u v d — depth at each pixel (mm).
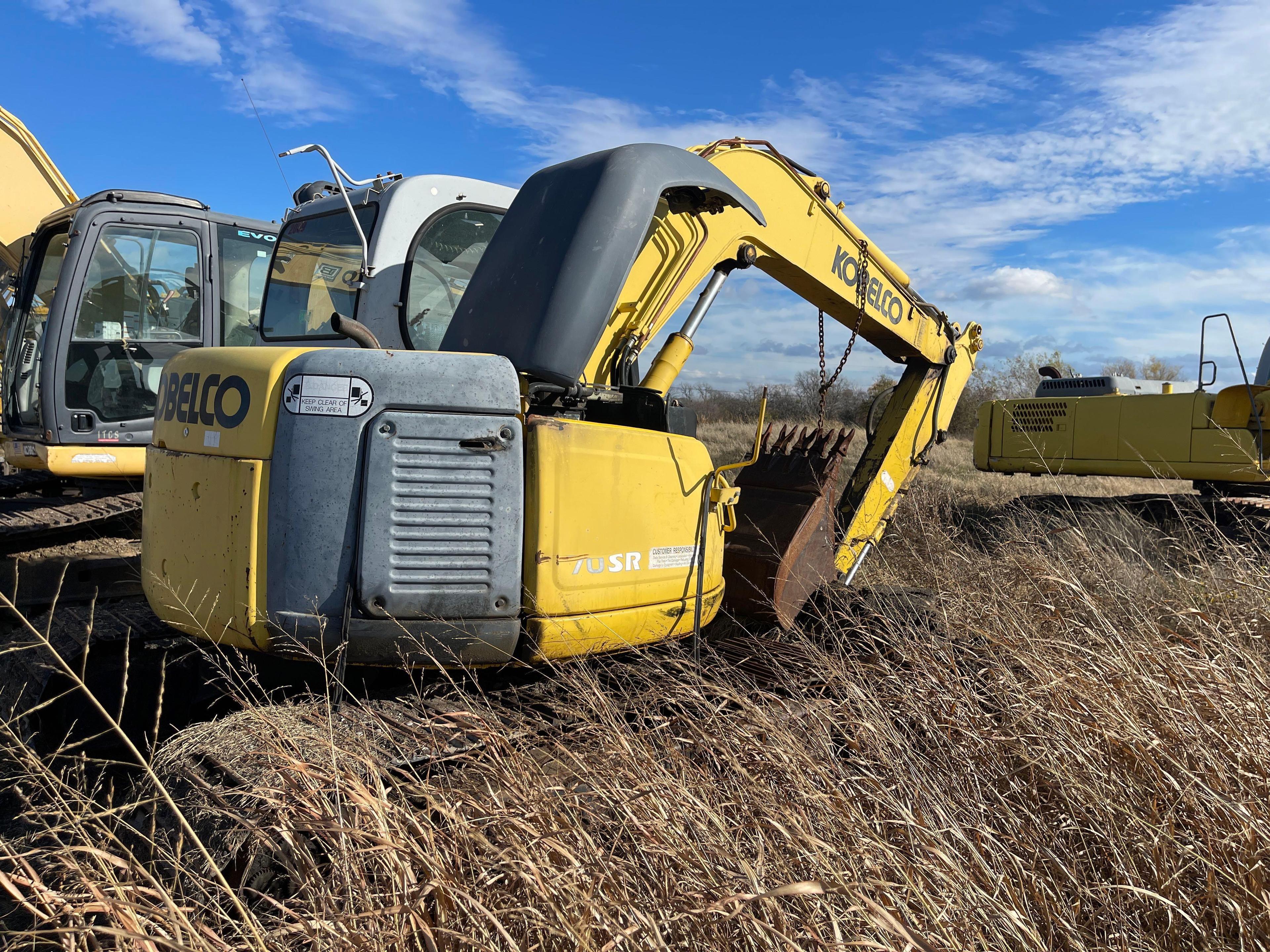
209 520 2982
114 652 4039
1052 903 2307
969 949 1990
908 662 3543
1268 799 2531
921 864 2246
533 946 1991
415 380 2854
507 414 2916
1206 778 2586
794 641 3891
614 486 3168
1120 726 2803
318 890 2160
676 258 3959
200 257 6816
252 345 7188
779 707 3186
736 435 17078
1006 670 3199
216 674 3668
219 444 2973
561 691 3291
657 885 2176
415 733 2795
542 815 2234
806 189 4664
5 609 5047
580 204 3311
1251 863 2338
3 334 8125
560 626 2986
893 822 2410
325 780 2291
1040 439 10266
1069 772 2691
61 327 6336
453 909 2064
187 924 1907
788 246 4578
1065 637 3559
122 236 6539
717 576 3803
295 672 3311
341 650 2781
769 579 4270
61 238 7246
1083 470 9680
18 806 3396
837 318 5281
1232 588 4199
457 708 3049
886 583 5152
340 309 4754
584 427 3062
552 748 2883
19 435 7090
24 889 2691
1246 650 3379
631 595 3266
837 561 5227
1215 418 8117
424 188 4617
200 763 2697
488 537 2887
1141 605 4129
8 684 4195
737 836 2355
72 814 2355
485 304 3398
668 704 3113
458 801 2363
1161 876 2355
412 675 3068
